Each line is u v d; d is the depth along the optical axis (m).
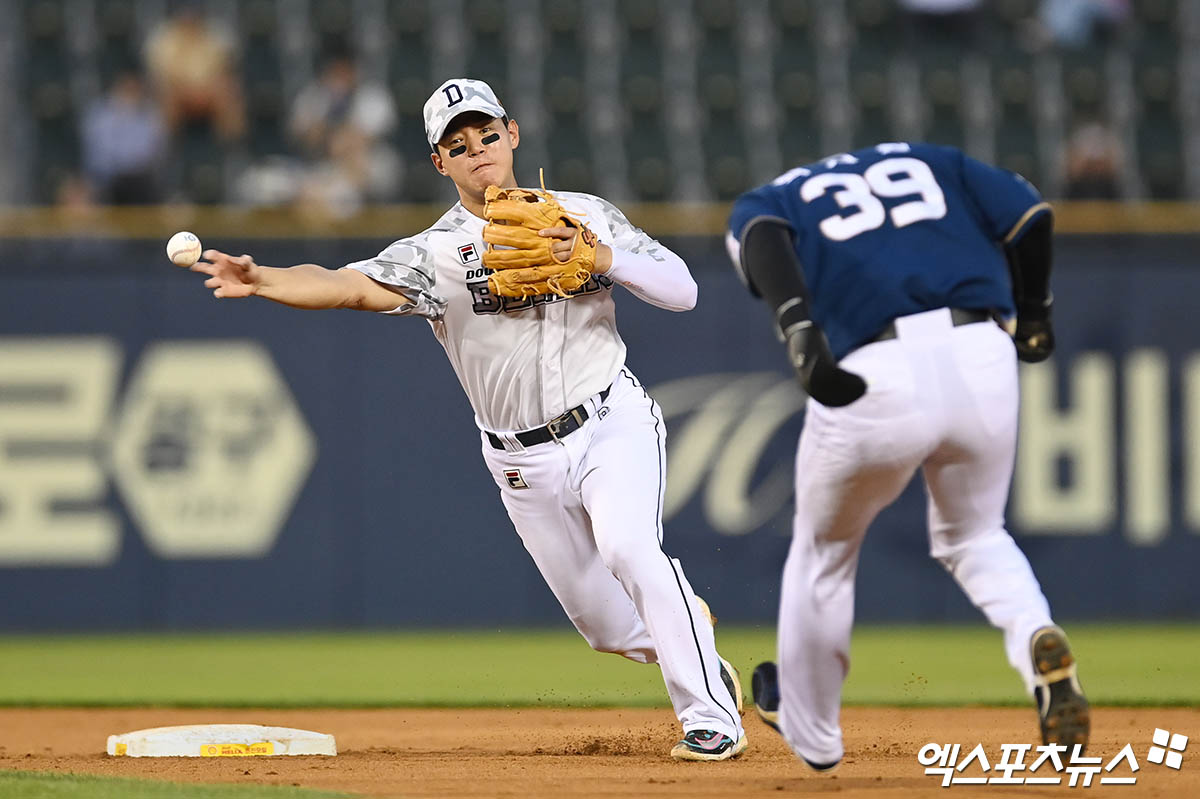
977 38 52.50
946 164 13.84
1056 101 52.00
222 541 38.22
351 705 24.39
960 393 12.96
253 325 38.38
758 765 16.23
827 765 14.74
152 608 38.06
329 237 38.41
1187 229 38.59
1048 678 13.23
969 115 51.75
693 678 16.17
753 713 22.55
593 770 15.94
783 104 51.97
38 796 13.52
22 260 38.03
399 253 16.16
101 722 22.56
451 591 38.12
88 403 38.16
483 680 28.77
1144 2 53.50
